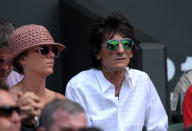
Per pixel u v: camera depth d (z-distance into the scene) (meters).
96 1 24.23
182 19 24.83
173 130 14.69
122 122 14.02
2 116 9.18
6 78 13.12
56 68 22.59
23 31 12.00
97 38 13.77
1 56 12.93
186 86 18.45
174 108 19.02
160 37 24.66
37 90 12.29
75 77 14.30
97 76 14.12
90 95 14.04
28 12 22.78
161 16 24.69
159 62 19.89
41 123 9.51
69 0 22.47
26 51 12.01
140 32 21.41
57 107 9.18
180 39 24.75
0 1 22.48
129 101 14.16
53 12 23.00
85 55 21.34
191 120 14.15
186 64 24.59
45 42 12.01
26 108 10.32
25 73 12.19
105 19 13.80
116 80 14.07
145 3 24.59
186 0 24.81
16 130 9.30
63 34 22.78
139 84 14.30
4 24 13.48
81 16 21.67
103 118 13.91
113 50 13.52
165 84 19.92
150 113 14.55
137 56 19.58
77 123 9.05
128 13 24.45
